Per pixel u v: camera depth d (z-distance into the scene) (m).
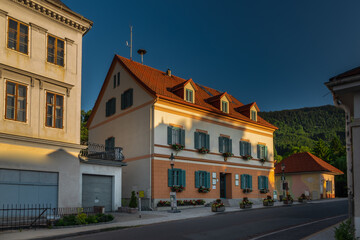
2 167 16.77
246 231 14.80
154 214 21.97
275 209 24.80
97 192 22.44
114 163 23.41
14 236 13.64
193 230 15.02
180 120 28.55
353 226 9.98
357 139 9.71
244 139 34.53
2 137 16.77
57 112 19.69
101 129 33.22
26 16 18.70
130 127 28.98
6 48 17.59
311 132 142.12
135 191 26.89
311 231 14.39
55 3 19.66
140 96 28.36
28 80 18.44
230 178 32.22
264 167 36.28
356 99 9.94
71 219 16.89
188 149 28.66
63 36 20.53
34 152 18.19
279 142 115.56
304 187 41.72
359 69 10.04
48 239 13.48
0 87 17.16
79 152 20.45
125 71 30.75
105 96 33.50
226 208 25.92
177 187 26.89
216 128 31.66
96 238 13.40
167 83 31.55
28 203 17.72
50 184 18.80
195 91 32.50
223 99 32.59
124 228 16.25
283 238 12.90
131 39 33.66
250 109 35.66
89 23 21.67
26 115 18.11
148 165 26.34
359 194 9.47
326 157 71.38
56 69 19.81
